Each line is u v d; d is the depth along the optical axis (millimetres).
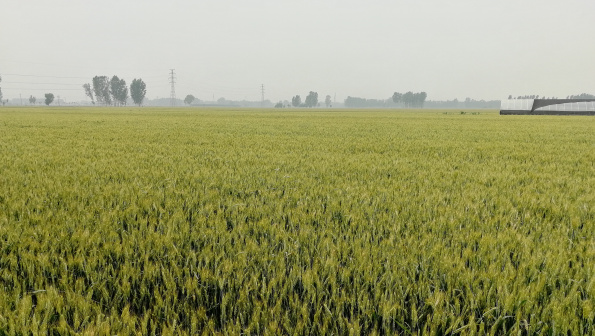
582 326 1890
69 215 3709
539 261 2637
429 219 3748
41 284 2283
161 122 27844
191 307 2090
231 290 2229
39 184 5191
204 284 2350
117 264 2627
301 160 8484
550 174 6871
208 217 3742
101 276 2377
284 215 3775
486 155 10047
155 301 2174
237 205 4184
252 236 3172
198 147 11078
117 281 2285
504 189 5484
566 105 53000
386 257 2721
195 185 5438
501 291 2201
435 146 12164
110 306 2119
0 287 2223
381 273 2482
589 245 3059
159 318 2008
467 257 2764
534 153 10547
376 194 4957
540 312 2041
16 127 20188
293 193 4852
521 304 2035
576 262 2691
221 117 40781
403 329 1926
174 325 1873
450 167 7773
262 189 5137
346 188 5223
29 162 7523
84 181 5512
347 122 31234
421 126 25562
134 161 7980
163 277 2377
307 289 2275
